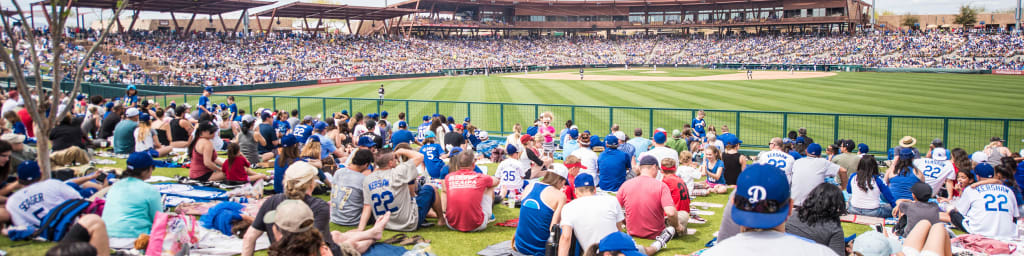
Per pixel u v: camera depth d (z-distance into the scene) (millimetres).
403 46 87875
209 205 8133
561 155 16062
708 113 26266
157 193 6363
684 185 8086
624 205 7461
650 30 121438
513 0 104750
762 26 106188
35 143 12227
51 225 6141
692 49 104062
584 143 10727
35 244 6105
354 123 16094
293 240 4168
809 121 23172
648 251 6512
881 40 90062
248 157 12031
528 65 90688
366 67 71500
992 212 7352
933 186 9625
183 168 11508
